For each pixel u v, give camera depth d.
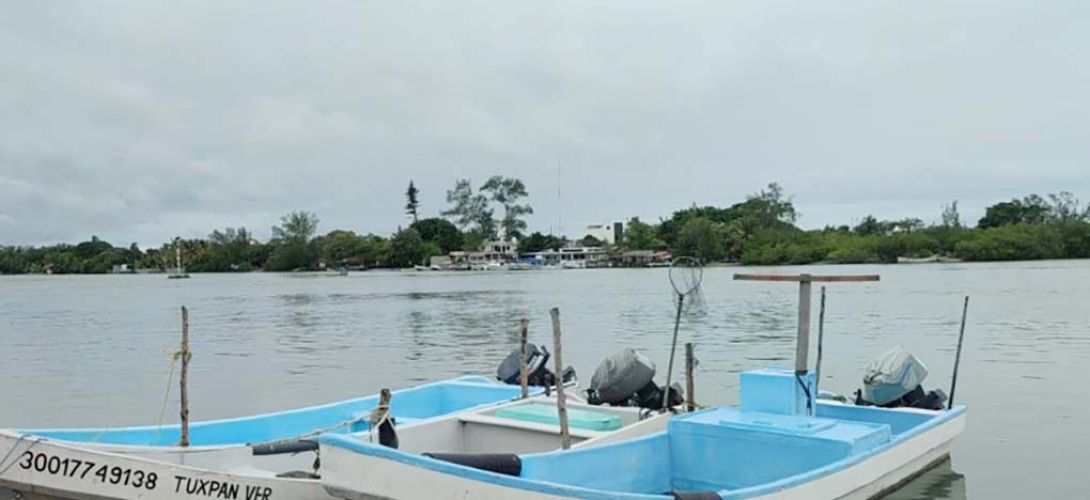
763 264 130.50
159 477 8.41
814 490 9.08
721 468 10.17
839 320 40.88
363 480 8.22
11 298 82.81
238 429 11.49
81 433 10.03
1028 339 30.70
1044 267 100.25
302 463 10.41
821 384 21.97
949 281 72.50
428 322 45.50
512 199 186.62
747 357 28.16
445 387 14.42
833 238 128.62
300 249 170.62
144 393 23.48
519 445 11.19
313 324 46.00
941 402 13.18
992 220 124.94
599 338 35.41
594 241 189.75
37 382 25.73
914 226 126.81
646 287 85.69
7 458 8.01
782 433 9.84
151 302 72.06
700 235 137.38
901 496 11.10
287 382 25.05
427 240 178.62
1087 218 119.44
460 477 8.04
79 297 84.25
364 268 170.75
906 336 32.78
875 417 12.36
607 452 9.71
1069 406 18.12
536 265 175.25
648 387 12.94
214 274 178.62
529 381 14.98
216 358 31.14
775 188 144.75
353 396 22.41
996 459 13.62
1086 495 11.73
